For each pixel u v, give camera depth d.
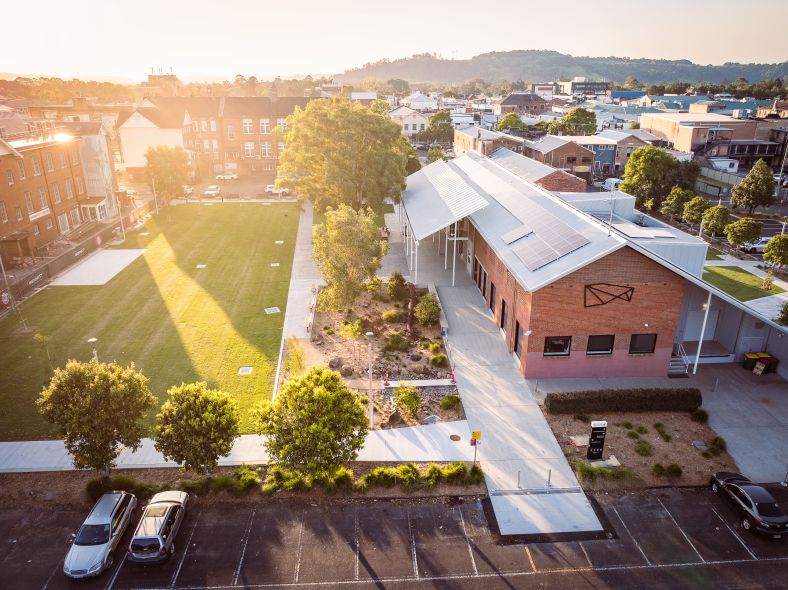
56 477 22.52
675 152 94.44
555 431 25.25
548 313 27.89
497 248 33.47
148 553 18.19
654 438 24.88
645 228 36.12
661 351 29.08
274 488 21.78
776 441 24.81
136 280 43.84
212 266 47.25
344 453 20.59
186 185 79.44
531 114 175.00
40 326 35.56
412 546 19.17
